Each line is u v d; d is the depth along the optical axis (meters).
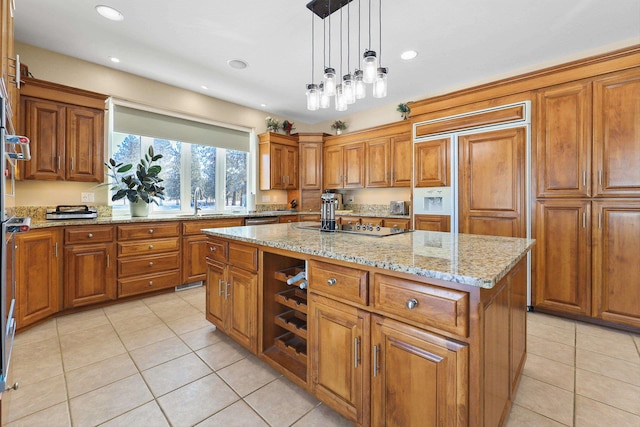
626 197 2.27
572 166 2.49
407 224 3.86
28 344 2.07
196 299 3.05
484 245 1.51
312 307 1.48
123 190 3.04
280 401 1.51
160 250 3.14
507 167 2.79
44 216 2.88
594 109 2.39
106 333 2.26
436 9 2.27
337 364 1.35
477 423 0.94
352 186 4.77
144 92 3.55
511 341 1.37
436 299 1.01
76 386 1.61
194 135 4.07
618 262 2.32
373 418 1.21
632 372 1.77
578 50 2.88
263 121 4.95
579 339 2.20
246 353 1.98
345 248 1.40
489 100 2.90
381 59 3.07
